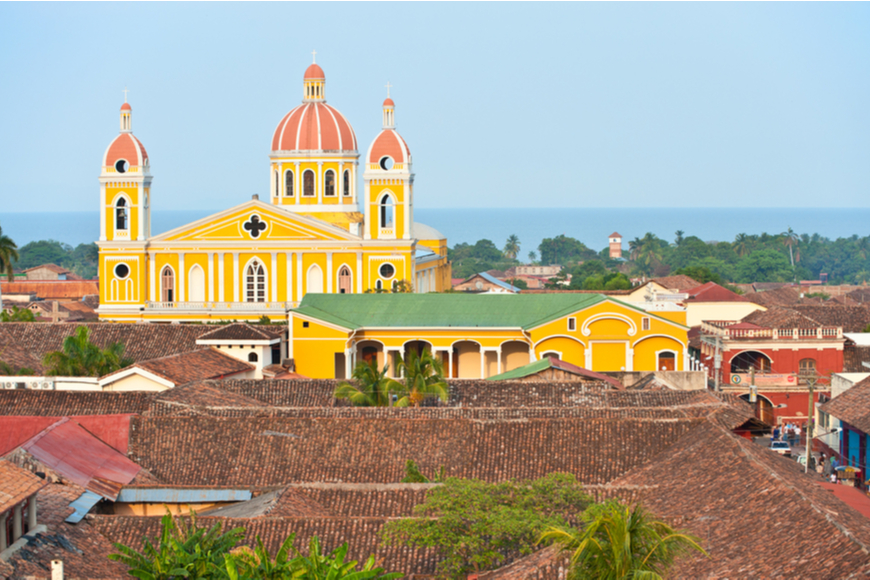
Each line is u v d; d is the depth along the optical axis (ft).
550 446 596.29
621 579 343.05
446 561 441.27
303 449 599.16
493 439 601.62
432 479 577.43
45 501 483.10
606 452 590.96
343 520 467.93
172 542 377.91
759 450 563.07
